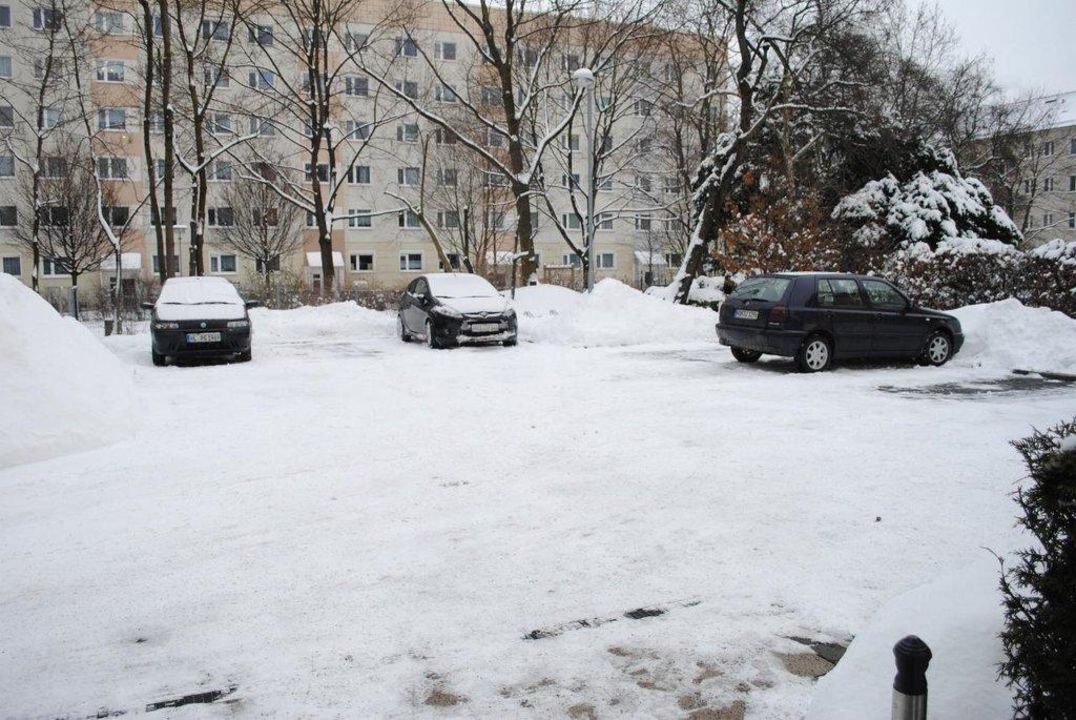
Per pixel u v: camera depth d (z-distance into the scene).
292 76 44.84
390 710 3.24
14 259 42.62
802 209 22.42
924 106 33.25
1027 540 4.96
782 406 9.73
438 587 4.44
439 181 43.03
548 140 27.55
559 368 13.52
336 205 48.78
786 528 5.29
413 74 46.38
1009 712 2.63
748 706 3.25
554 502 5.94
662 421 8.86
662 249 53.62
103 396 8.63
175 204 44.03
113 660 3.68
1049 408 9.51
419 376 12.71
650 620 4.01
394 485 6.46
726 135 30.75
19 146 40.00
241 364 14.65
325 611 4.16
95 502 6.09
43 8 33.44
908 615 3.33
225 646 3.80
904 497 5.92
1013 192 50.22
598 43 30.36
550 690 3.39
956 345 13.82
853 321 12.98
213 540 5.23
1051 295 16.44
